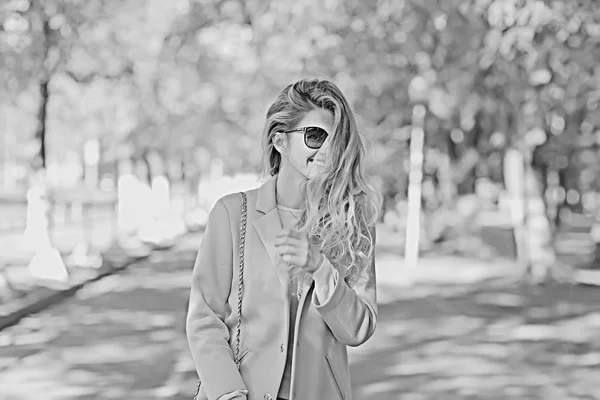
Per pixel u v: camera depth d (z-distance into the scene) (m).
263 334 3.62
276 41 27.17
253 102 35.25
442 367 11.42
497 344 13.45
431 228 33.72
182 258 27.55
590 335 14.54
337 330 3.55
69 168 58.28
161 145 48.56
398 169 31.14
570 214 56.50
